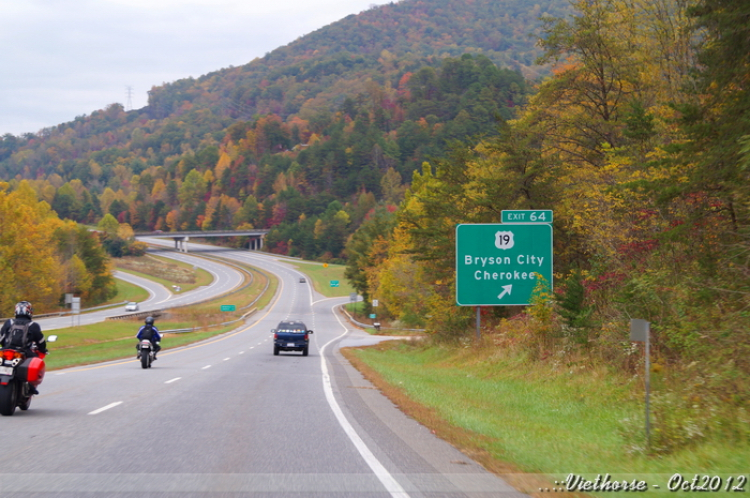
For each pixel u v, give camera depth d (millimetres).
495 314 34750
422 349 37938
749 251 14820
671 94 27922
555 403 14922
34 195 118188
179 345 42281
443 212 41125
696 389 11547
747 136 14242
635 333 9727
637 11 29672
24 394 11094
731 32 16234
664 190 17453
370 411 12164
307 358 31719
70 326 63656
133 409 11664
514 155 33594
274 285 149125
